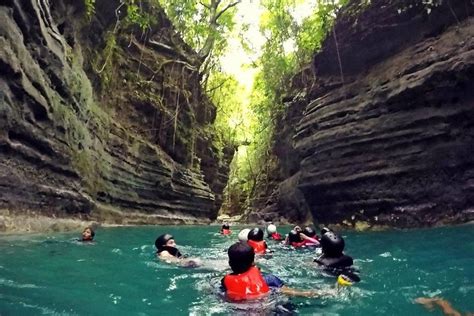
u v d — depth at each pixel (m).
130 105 19.47
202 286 4.57
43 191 10.31
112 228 13.02
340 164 13.52
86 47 16.09
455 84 10.96
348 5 15.11
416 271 5.40
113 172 15.88
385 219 12.17
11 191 9.05
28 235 8.51
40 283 4.35
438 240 8.45
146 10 20.64
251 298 3.90
